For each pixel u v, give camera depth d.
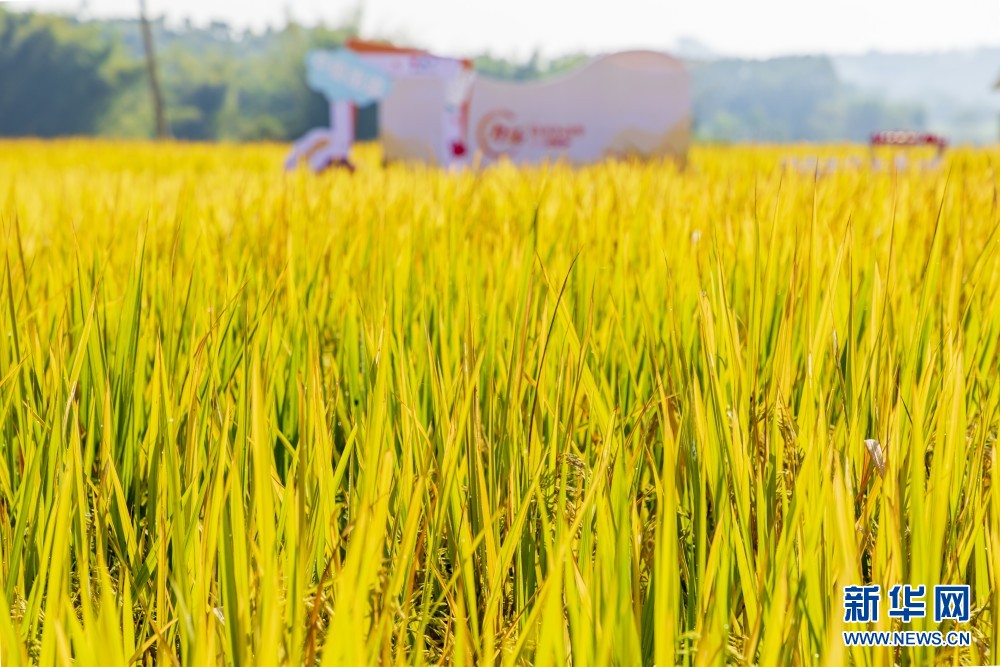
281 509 1.85
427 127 13.92
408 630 1.88
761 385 2.44
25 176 8.15
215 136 89.38
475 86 13.80
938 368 2.55
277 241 3.59
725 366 2.23
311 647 1.52
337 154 13.14
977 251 3.48
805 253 2.82
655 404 2.38
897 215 3.70
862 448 2.10
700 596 1.60
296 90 73.31
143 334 2.64
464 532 1.88
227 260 3.18
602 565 1.62
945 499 1.66
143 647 1.54
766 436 2.04
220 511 1.59
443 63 13.68
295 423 2.62
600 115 13.84
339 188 5.67
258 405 1.51
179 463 2.14
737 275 2.96
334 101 13.16
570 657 1.58
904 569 1.86
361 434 2.21
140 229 3.37
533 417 2.07
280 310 2.86
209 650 1.37
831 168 7.11
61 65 87.38
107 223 4.31
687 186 5.97
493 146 13.88
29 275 3.26
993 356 2.78
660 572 1.39
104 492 1.96
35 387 2.46
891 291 2.66
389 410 2.21
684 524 2.05
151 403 2.28
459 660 1.50
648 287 3.13
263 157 23.91
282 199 4.25
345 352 2.76
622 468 1.66
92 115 88.38
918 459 1.77
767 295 2.67
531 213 4.11
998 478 1.70
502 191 5.45
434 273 3.33
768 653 1.43
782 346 2.22
